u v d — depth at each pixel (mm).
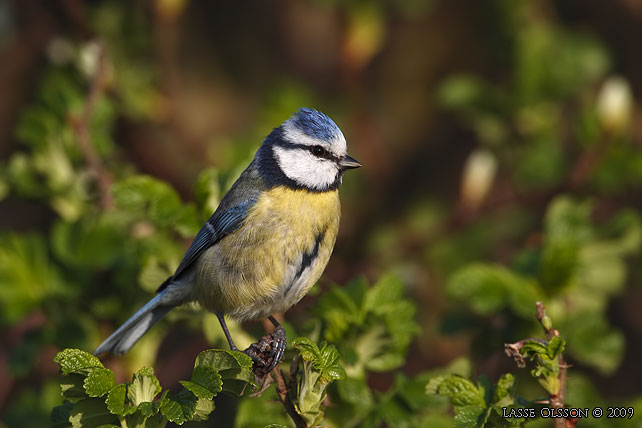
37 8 12656
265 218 7855
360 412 7352
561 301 8508
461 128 14945
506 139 11844
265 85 15547
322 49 15500
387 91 15812
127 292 8773
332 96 13375
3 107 13586
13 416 9070
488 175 11438
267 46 15844
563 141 11758
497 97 11672
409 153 14906
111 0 11891
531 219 11859
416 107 15648
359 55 12203
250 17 15891
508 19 13109
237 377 6000
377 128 14508
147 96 11688
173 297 8234
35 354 8680
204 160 11977
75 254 8672
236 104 15320
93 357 5711
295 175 8070
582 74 11570
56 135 9344
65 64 10914
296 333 7723
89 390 5543
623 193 12688
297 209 7930
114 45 11578
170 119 11922
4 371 10766
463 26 15648
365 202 12648
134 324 8133
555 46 11711
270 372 6629
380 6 12273
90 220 8812
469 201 11492
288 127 8320
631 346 12859
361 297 7953
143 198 8086
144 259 8453
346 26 12164
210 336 8398
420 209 12984
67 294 8750
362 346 7539
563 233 9047
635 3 13914
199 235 8086
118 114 11656
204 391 5523
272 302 8008
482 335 8773
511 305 8234
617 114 10375
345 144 8297
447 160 14609
